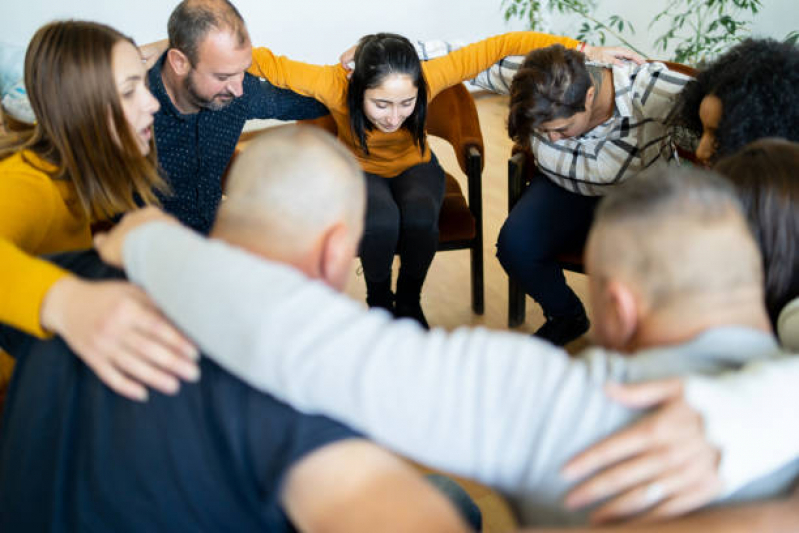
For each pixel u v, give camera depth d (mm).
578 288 2510
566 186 1969
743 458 506
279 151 687
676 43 3670
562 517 524
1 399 1204
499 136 4094
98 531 657
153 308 687
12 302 746
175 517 646
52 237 1263
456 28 4590
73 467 678
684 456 493
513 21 4664
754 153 925
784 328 843
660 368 557
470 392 549
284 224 672
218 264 623
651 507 492
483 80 2088
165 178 1714
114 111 1216
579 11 3975
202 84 1634
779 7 3133
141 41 3924
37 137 1225
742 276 576
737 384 527
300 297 586
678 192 583
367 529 516
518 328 2324
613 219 596
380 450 570
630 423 517
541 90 1664
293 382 563
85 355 688
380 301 2141
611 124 1799
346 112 2002
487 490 1697
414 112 1995
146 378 647
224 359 597
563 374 550
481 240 2229
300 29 4215
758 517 496
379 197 1993
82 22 1218
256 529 645
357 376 552
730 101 1378
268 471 580
